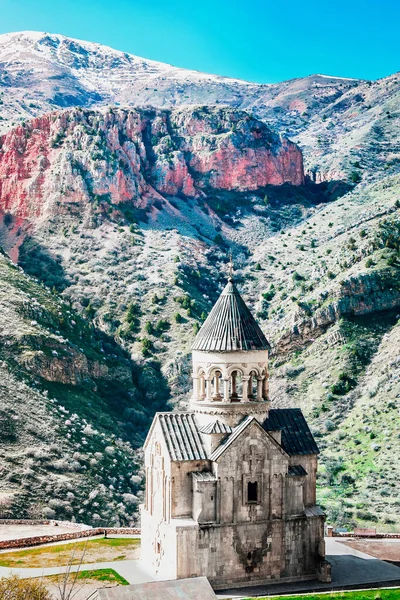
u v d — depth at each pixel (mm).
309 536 71250
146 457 74625
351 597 64562
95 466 140500
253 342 71562
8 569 74000
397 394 161875
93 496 130375
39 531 96938
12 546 82938
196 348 72188
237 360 71312
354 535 89375
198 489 68125
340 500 131500
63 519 122250
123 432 166500
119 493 137000
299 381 182125
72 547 82312
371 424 156250
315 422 165125
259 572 69500
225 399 70875
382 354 179875
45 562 76500
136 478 143750
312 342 193750
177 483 68938
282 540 70312
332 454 150875
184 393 192500
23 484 126938
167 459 69125
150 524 73250
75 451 142125
